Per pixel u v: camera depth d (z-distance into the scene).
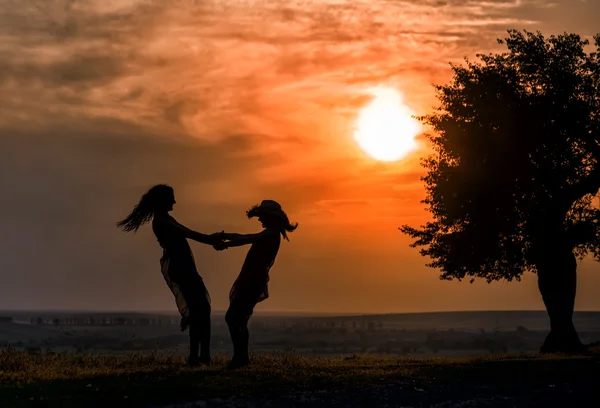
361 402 15.91
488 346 127.38
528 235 35.06
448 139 35.44
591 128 34.03
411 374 19.89
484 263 36.22
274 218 20.64
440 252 36.03
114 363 22.36
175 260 20.72
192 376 17.98
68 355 24.42
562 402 16.53
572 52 35.72
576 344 33.44
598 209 34.81
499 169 34.16
